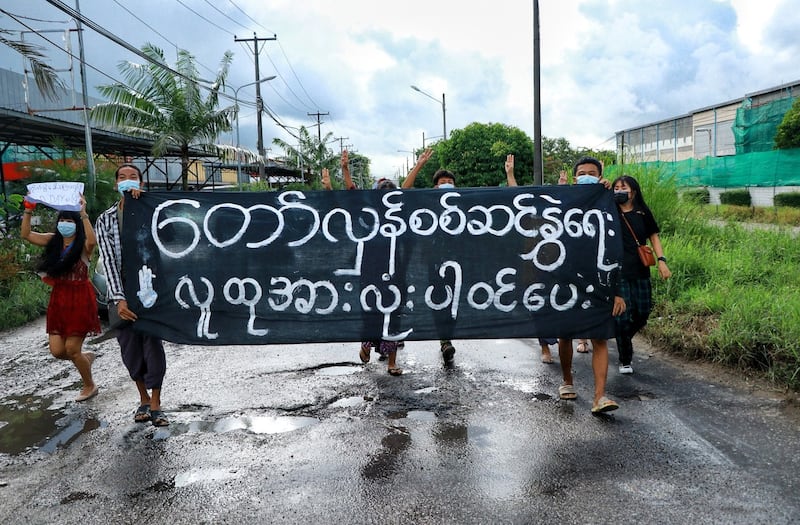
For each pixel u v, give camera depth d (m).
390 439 3.90
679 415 4.11
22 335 7.54
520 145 35.88
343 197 4.45
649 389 4.68
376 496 3.15
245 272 4.37
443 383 5.05
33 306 8.66
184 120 19.67
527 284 4.37
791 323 4.92
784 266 7.62
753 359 4.84
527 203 4.40
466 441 3.83
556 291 4.35
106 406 4.66
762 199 19.84
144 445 3.89
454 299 4.39
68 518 3.02
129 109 18.62
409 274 4.40
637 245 4.92
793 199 18.05
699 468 3.32
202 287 4.36
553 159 39.34
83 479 3.43
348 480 3.34
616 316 4.61
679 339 5.56
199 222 4.38
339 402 4.64
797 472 3.23
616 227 4.34
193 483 3.35
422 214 4.43
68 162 17.16
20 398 4.94
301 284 4.39
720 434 3.76
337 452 3.71
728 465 3.34
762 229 10.69
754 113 26.55
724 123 33.06
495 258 4.39
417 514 2.96
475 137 36.75
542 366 5.48
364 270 4.40
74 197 4.57
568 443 3.73
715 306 6.17
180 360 5.94
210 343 4.34
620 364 5.15
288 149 40.56
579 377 5.11
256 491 3.24
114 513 3.05
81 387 5.18
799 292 6.11
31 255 10.86
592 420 4.09
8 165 17.41
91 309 4.80
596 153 13.62
